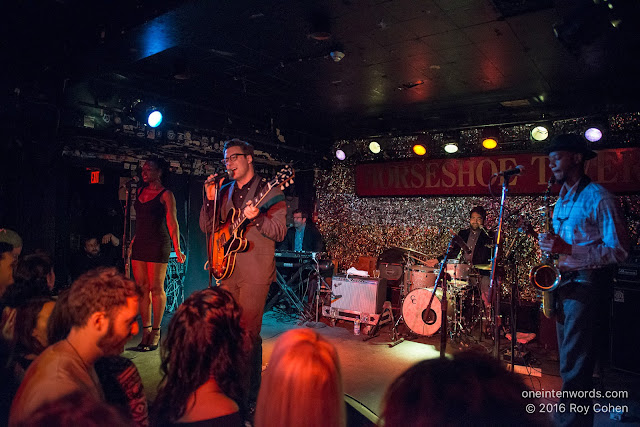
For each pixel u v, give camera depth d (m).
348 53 4.27
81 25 3.81
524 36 3.74
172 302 6.26
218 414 1.36
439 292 5.15
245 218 2.79
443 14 3.39
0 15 3.65
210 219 3.09
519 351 4.64
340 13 3.39
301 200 8.13
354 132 7.66
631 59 4.16
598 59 4.20
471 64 4.48
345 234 8.02
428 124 6.83
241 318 1.59
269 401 0.94
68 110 4.57
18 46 4.04
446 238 7.01
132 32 3.48
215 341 1.43
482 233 5.92
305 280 6.60
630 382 4.01
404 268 5.99
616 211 2.41
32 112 4.24
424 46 4.05
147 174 4.25
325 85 5.30
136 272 4.25
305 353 0.95
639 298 4.16
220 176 2.98
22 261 2.11
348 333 5.51
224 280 2.92
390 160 7.46
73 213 5.02
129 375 1.58
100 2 3.58
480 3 3.20
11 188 4.19
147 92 5.16
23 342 1.94
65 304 1.37
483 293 5.42
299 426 0.90
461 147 6.81
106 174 5.36
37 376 1.23
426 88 5.36
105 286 1.38
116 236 5.42
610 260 2.38
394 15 3.42
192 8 3.17
